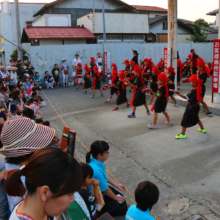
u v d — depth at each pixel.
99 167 3.03
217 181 4.18
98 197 2.77
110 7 21.06
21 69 12.41
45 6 19.22
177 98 9.44
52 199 1.05
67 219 1.71
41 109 9.48
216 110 7.75
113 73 9.62
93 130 6.95
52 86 14.55
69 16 18.92
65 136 2.68
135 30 18.38
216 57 8.09
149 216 2.28
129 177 4.47
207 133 6.27
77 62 14.93
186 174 4.44
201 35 22.70
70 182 1.05
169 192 3.96
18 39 13.88
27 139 1.70
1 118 4.45
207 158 4.98
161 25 22.08
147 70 10.71
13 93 6.55
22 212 1.09
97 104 9.95
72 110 9.16
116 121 7.63
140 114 8.27
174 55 9.59
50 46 14.73
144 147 5.66
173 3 9.27
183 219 3.32
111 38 18.08
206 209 3.50
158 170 4.64
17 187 1.22
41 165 1.03
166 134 6.34
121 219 3.18
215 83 8.26
